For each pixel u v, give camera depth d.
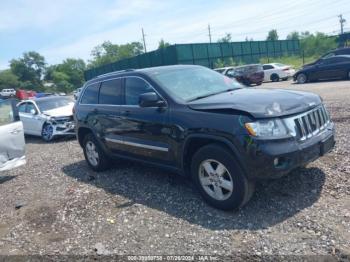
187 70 5.74
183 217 4.45
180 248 3.77
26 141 12.84
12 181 7.42
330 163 5.34
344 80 18.77
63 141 11.73
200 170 4.55
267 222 4.01
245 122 3.97
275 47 47.34
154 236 4.10
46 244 4.31
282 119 4.03
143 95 4.93
